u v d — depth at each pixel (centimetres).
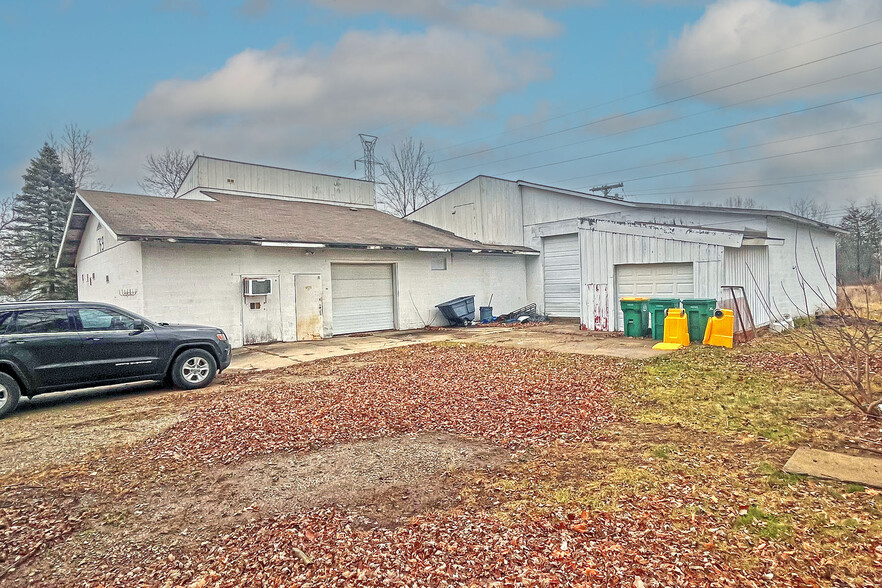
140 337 748
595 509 334
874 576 252
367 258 1554
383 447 478
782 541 287
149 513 355
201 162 1975
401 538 307
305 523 331
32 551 309
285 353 1162
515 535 305
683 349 1008
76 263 1872
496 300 1952
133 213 1276
